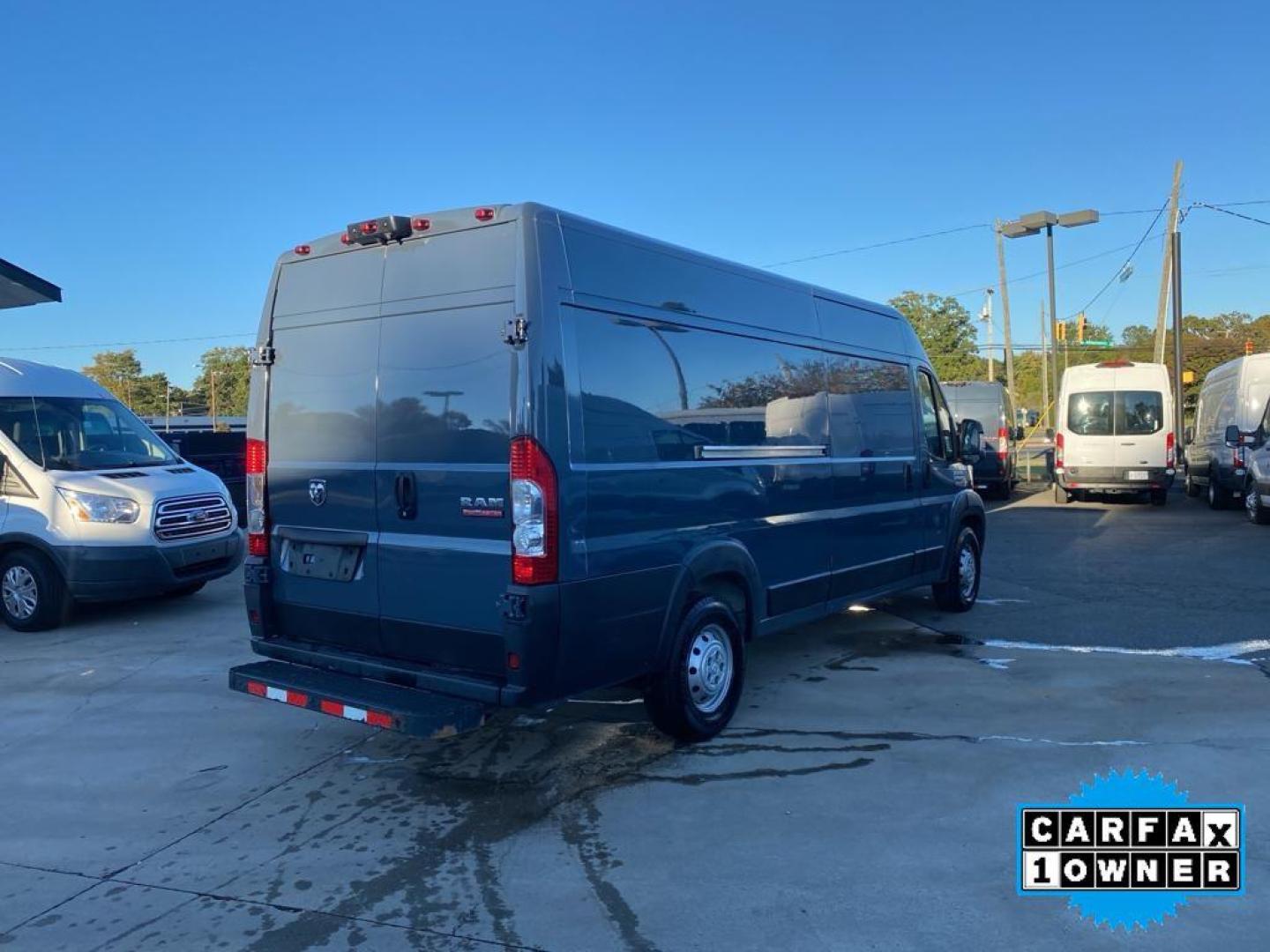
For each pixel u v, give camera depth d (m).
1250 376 16.20
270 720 5.97
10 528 8.52
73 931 3.55
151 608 9.62
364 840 4.26
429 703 4.49
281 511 5.47
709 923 3.49
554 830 4.30
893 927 3.43
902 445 7.68
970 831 4.18
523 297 4.42
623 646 4.78
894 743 5.29
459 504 4.63
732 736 5.46
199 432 16.88
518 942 3.39
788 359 6.29
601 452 4.67
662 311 5.17
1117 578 10.24
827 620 8.45
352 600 5.11
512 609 4.33
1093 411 18.33
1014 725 5.53
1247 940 3.33
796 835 4.18
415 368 4.82
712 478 5.43
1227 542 12.81
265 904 3.71
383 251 5.00
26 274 11.71
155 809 4.65
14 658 7.67
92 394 9.93
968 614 8.59
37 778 5.07
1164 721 5.54
